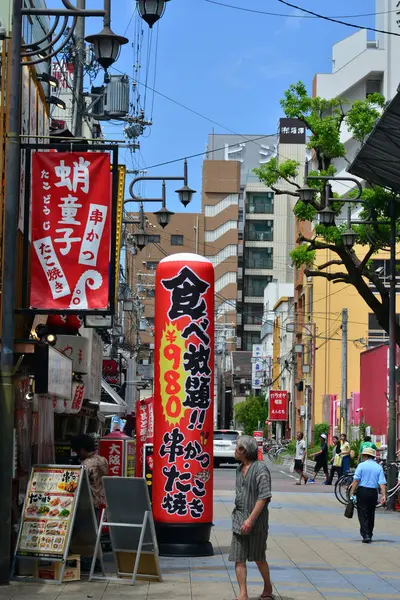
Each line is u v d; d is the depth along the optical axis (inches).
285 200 4832.7
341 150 1352.1
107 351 1828.2
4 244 533.0
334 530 862.5
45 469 541.6
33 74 659.4
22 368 603.2
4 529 523.5
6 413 524.7
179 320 651.5
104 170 541.0
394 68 2810.0
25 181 546.9
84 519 542.9
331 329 2694.4
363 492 770.2
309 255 1349.7
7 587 516.7
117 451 732.0
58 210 539.2
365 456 782.5
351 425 2297.0
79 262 537.0
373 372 2068.2
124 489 544.4
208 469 652.1
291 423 3521.2
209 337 657.0
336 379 2706.7
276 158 1354.6
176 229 4687.5
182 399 647.1
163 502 647.1
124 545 548.4
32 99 653.9
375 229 1294.3
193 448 646.5
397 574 598.9
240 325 4970.5
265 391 4352.9
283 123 4387.3
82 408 926.4
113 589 518.0
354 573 600.7
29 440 629.9
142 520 545.0
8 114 540.7
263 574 483.8
